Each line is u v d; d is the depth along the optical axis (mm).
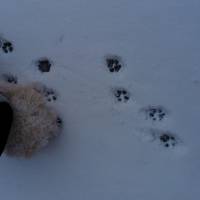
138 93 1476
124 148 1562
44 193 1696
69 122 1588
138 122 1517
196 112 1433
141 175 1576
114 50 1445
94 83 1515
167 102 1453
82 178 1643
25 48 1548
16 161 1659
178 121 1467
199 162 1493
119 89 1498
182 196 1556
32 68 1576
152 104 1475
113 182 1616
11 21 1522
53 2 1447
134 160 1566
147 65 1426
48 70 1571
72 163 1631
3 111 1375
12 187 1716
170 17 1339
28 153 1493
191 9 1311
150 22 1364
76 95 1548
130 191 1609
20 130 1443
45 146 1613
